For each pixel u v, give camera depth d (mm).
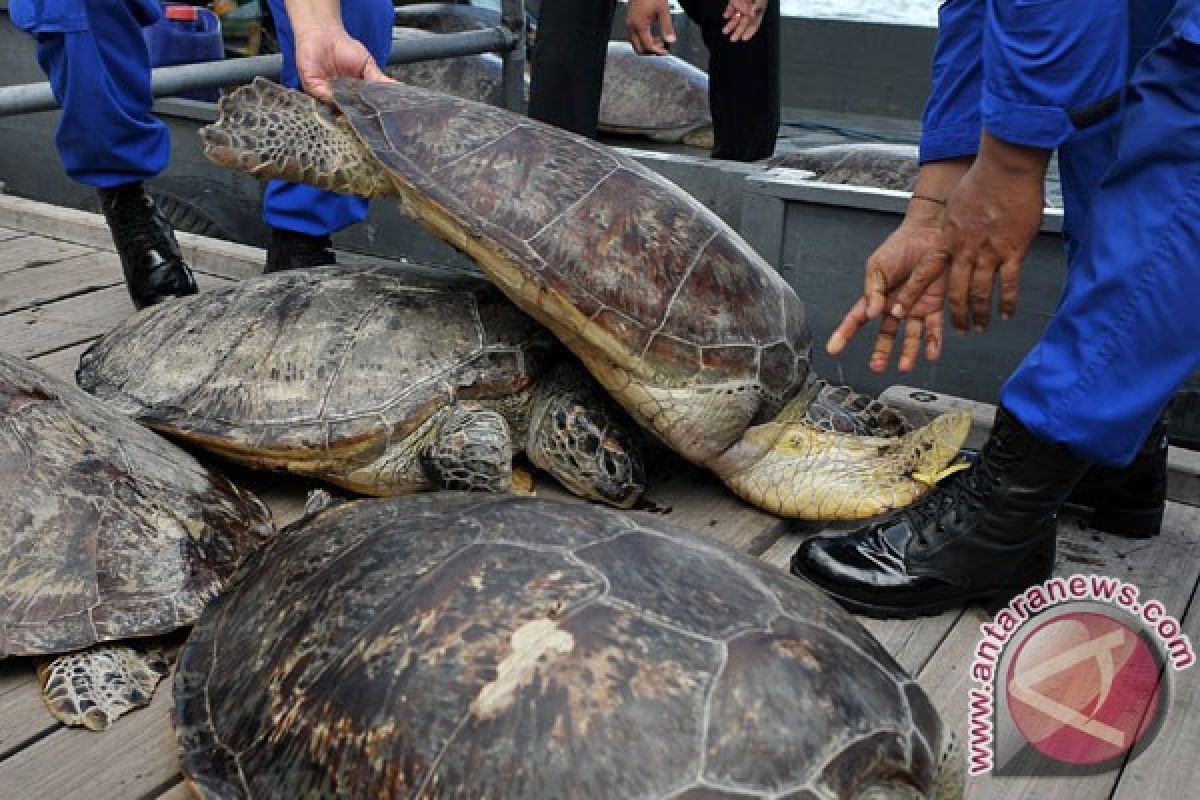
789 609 1497
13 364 2186
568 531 1571
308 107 2568
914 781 1381
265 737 1505
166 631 1905
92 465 2033
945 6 2305
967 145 2203
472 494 1785
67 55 2957
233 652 1667
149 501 2053
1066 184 2203
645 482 2547
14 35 5105
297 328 2436
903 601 2172
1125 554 2430
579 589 1450
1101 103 1833
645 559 1520
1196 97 1661
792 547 2469
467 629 1426
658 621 1411
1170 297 1733
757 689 1353
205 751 1562
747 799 1276
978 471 2152
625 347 2285
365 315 2447
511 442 2449
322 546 1710
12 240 4074
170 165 4723
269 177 2580
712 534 2443
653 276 2322
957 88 2225
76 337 3236
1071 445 1895
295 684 1511
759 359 2393
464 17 5641
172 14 4473
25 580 1881
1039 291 3094
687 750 1298
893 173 4270
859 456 2453
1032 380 1930
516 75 4746
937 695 1982
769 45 4320
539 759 1297
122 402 2459
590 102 4168
